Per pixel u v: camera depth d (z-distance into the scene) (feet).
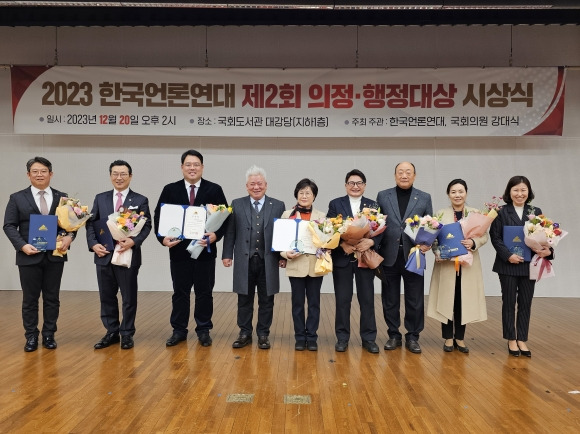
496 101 22.95
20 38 24.27
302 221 14.01
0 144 24.45
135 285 14.70
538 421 9.75
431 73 23.03
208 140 24.48
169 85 23.30
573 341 15.67
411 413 10.08
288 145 24.43
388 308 14.67
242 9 21.97
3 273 24.70
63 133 23.31
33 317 14.34
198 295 14.92
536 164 24.18
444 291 14.10
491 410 10.25
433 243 14.21
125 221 13.79
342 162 24.41
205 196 14.84
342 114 23.18
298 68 23.29
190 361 13.26
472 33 23.99
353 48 24.17
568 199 24.22
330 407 10.34
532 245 13.53
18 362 13.10
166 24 22.11
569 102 23.99
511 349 14.16
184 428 9.33
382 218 13.61
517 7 17.40
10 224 14.19
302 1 17.31
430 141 24.26
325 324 17.87
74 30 24.20
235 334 16.21
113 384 11.53
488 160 24.23
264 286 14.56
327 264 13.70
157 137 24.44
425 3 17.31
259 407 10.30
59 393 10.97
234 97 23.26
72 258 24.75
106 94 23.29
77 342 15.11
